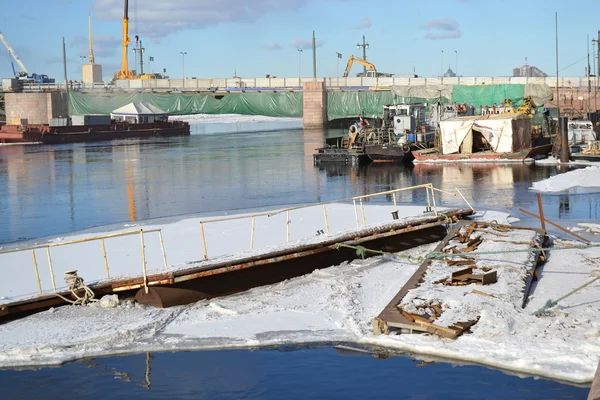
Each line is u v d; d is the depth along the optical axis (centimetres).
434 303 1512
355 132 6019
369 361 1346
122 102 12788
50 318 1641
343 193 3941
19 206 3756
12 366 1384
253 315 1619
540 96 8369
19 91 13500
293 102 12475
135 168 5753
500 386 1212
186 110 12688
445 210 2622
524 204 3291
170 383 1292
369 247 2169
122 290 1758
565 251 2092
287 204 3547
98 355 1427
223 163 6006
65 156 7238
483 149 5728
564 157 5088
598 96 8969
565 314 1462
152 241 2541
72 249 2434
